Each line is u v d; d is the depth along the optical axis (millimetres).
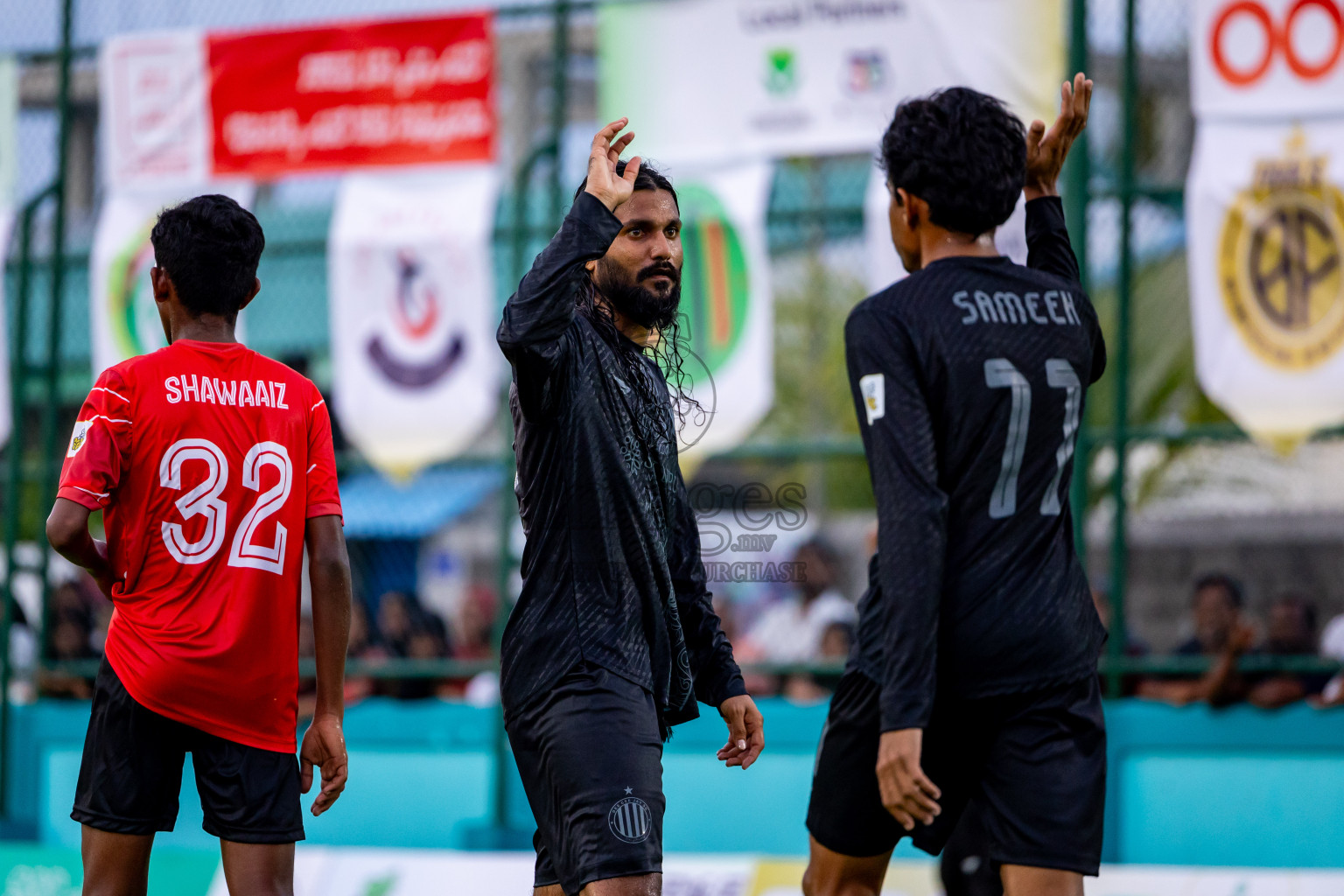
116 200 26125
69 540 10914
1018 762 9867
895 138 10305
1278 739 20625
